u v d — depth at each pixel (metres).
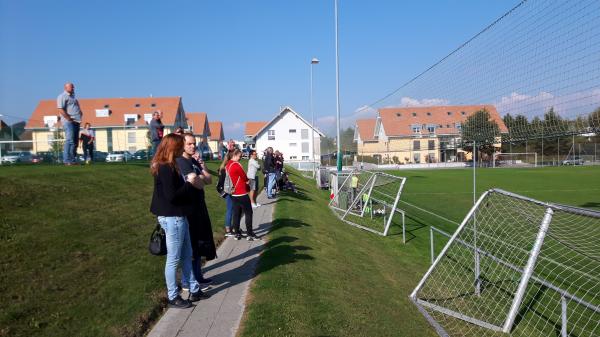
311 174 46.97
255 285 6.74
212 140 88.31
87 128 16.36
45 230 7.31
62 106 13.55
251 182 15.13
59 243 6.99
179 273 7.21
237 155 9.98
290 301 6.21
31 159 21.08
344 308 6.43
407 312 7.39
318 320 5.80
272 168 18.23
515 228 11.12
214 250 6.86
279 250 8.91
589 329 7.49
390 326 6.35
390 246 13.60
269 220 12.51
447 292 9.01
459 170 50.03
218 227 11.03
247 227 9.91
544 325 7.66
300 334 5.30
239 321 5.57
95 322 5.20
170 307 6.00
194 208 5.90
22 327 4.77
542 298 8.70
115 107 61.97
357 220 17.12
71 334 4.87
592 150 62.25
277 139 68.94
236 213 9.91
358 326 5.95
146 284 6.46
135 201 10.98
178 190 5.64
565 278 9.44
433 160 57.62
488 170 49.53
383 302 7.43
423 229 16.39
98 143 53.31
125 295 5.97
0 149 20.67
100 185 11.26
